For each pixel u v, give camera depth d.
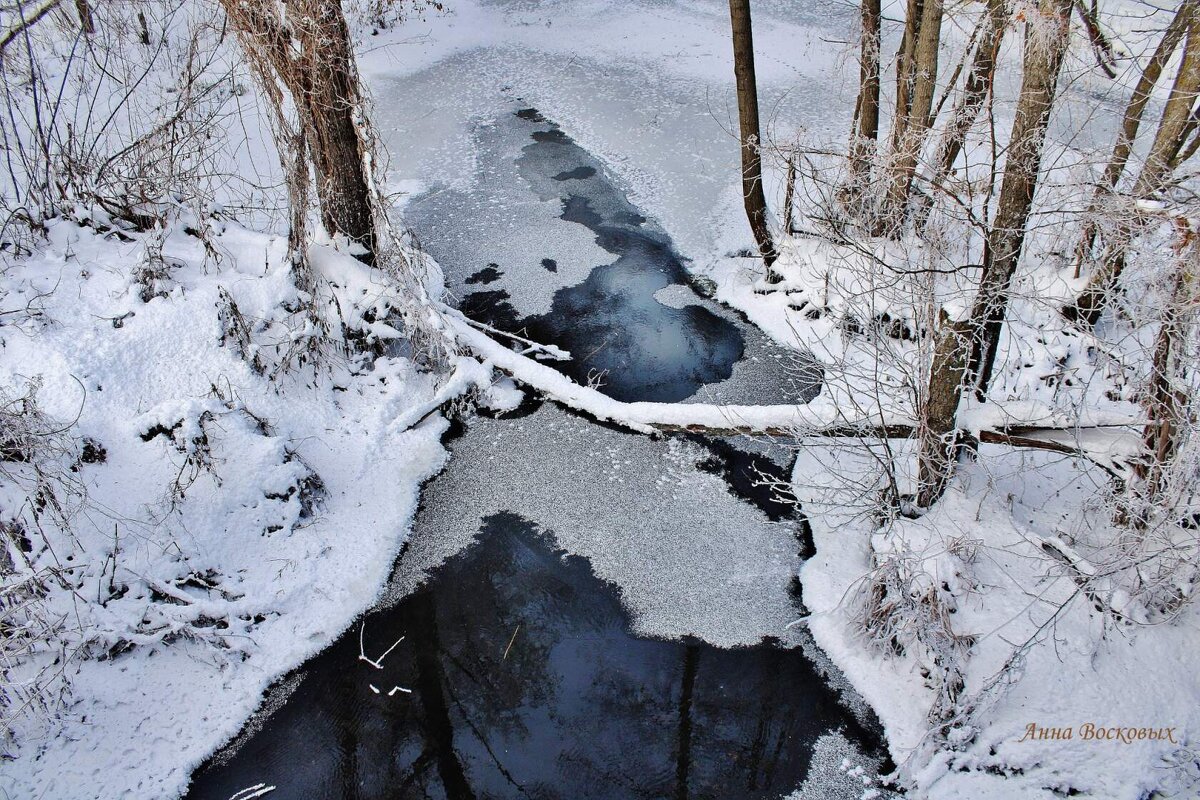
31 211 7.21
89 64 11.66
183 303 6.52
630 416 7.16
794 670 5.33
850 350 7.70
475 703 5.25
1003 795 4.46
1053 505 5.80
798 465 6.83
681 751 4.93
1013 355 7.06
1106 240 5.48
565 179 11.34
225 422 6.16
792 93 12.50
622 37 15.90
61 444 5.61
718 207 10.40
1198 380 5.29
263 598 5.64
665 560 6.11
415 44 16.08
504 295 9.09
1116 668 4.69
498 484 6.82
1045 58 4.31
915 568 5.15
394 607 5.86
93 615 5.16
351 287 7.55
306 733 5.09
